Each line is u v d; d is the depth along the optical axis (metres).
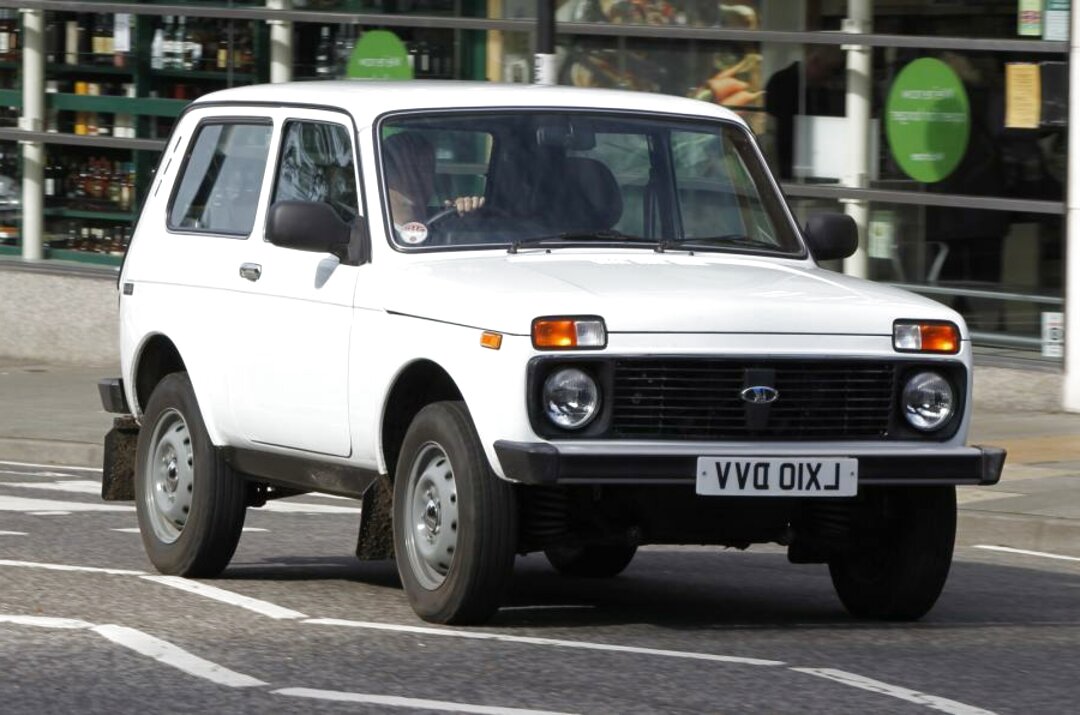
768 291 19.81
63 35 56.69
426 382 20.50
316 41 53.22
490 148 21.64
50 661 18.12
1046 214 42.88
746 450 18.86
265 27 53.84
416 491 20.02
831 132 45.75
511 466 18.56
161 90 55.53
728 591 24.03
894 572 20.97
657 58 48.00
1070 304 42.38
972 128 43.81
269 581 23.58
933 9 44.16
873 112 45.19
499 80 50.56
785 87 46.31
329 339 21.17
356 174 21.50
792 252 22.34
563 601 22.61
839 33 45.34
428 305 19.73
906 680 17.61
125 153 55.94
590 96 22.59
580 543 19.88
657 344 18.80
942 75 44.16
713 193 22.36
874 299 19.98
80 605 21.22
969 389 20.02
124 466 25.17
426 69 51.56
